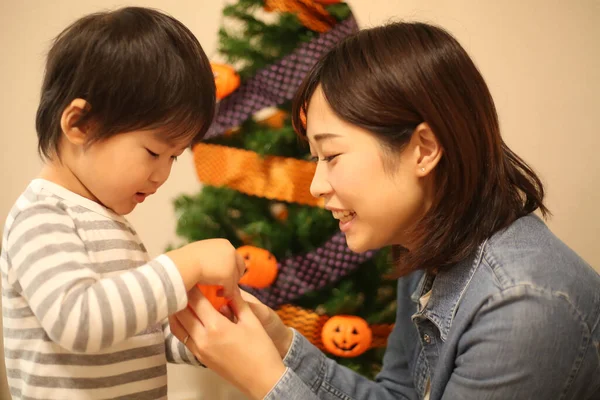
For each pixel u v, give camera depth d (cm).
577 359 63
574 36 152
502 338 62
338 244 108
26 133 132
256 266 104
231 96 104
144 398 72
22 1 127
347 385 93
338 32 105
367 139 69
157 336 76
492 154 70
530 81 152
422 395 88
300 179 105
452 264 73
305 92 75
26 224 63
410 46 68
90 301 57
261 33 105
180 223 110
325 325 110
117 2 131
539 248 68
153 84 65
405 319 97
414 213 74
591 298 65
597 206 160
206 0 135
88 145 65
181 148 73
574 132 156
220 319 68
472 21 148
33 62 129
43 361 67
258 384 67
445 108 66
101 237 69
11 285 66
